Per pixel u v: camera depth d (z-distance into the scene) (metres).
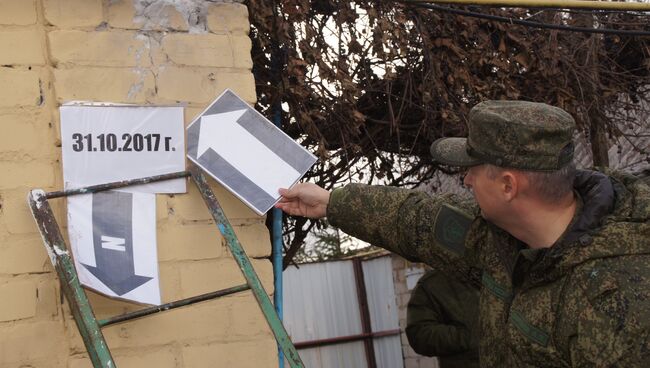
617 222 2.12
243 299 2.94
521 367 2.21
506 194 2.22
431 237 2.56
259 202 2.84
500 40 4.30
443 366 5.04
